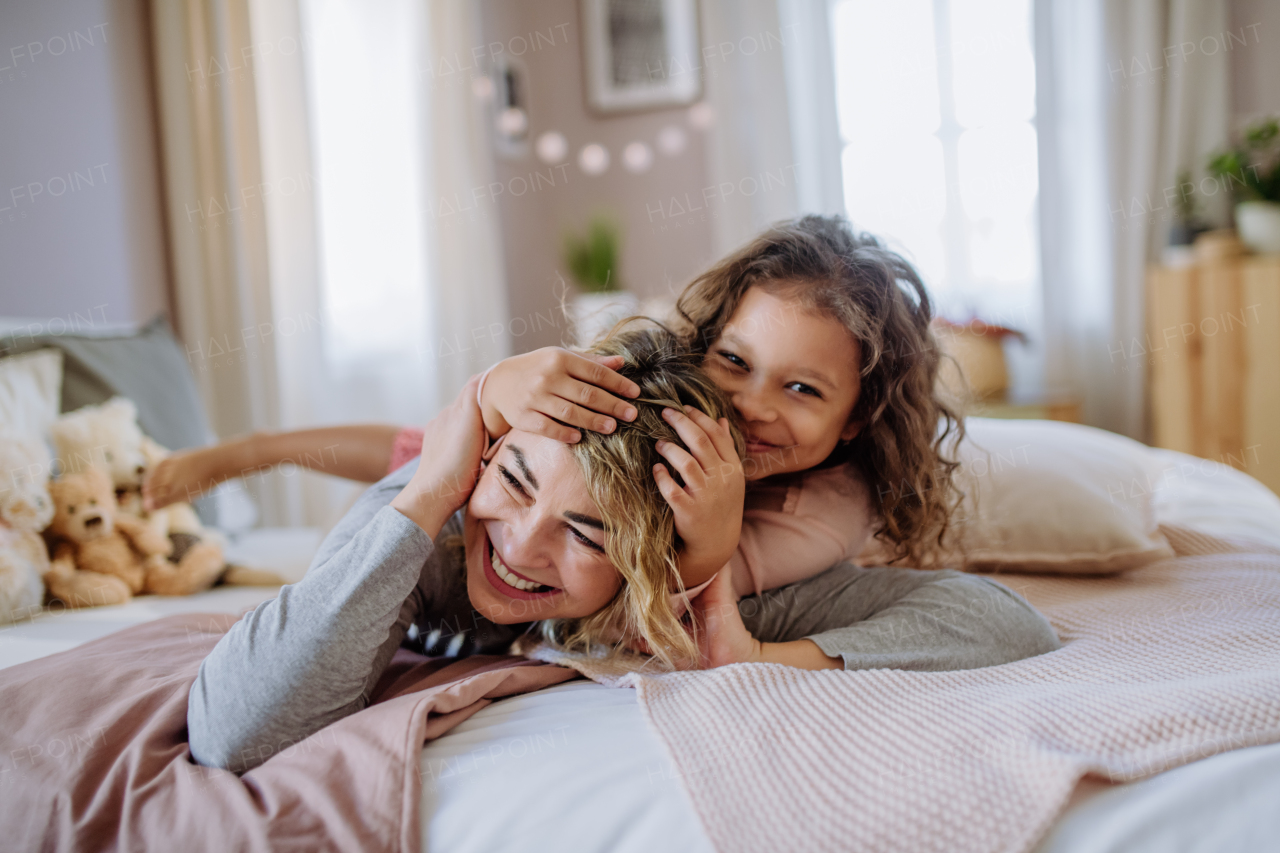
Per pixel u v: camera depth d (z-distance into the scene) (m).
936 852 0.48
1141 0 2.67
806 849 0.48
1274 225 2.39
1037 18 2.77
